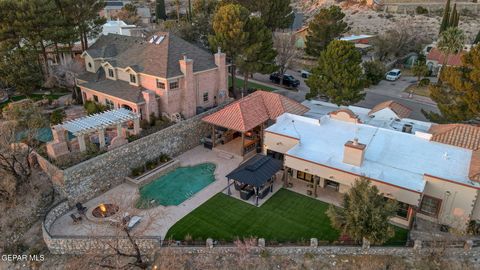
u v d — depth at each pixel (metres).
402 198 26.03
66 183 28.88
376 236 23.50
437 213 27.33
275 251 25.22
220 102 46.88
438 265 24.38
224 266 24.73
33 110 38.41
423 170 28.11
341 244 25.25
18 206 29.02
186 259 25.05
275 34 66.19
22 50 45.97
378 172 28.00
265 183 31.72
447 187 26.17
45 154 31.73
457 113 34.78
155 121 38.97
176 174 35.03
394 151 31.00
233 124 36.94
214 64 45.03
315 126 36.16
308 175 33.38
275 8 73.50
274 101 40.56
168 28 67.31
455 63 68.38
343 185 30.88
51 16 45.06
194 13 83.25
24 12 43.25
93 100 44.06
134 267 24.98
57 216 28.47
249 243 24.69
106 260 25.38
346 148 28.97
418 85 63.47
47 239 25.70
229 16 46.97
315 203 30.48
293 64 73.50
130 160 33.72
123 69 42.38
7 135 32.91
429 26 97.62
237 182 31.91
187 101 41.38
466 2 111.44
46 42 55.69
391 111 38.72
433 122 39.84
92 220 28.00
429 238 25.95
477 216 26.55
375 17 108.69
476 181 25.78
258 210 29.64
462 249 24.72
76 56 53.19
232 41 47.69
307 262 24.84
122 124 36.75
